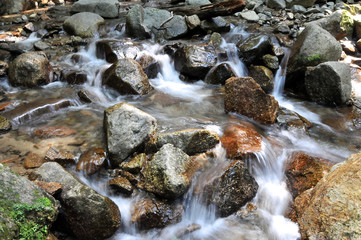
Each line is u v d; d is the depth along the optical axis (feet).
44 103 18.42
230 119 18.10
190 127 16.92
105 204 11.07
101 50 24.97
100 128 16.75
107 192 12.91
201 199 12.67
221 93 21.75
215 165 13.92
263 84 22.62
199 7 29.58
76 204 10.82
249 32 29.86
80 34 28.99
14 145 14.96
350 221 9.41
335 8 35.68
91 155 14.07
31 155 14.11
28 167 13.32
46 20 34.09
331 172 11.75
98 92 20.66
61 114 18.17
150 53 24.82
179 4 37.52
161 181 12.41
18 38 29.27
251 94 17.75
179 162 13.05
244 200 13.05
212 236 12.06
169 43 27.55
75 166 13.87
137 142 14.35
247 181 13.14
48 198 10.12
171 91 22.00
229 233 12.15
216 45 26.37
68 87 21.38
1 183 9.49
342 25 28.37
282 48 26.12
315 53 22.25
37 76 20.84
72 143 15.30
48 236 9.52
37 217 9.35
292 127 17.34
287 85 23.93
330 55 22.44
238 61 25.03
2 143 15.07
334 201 10.12
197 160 13.85
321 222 10.07
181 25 28.84
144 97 20.58
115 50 23.98
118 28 30.63
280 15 34.22
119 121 14.61
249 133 15.90
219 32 29.22
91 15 30.19
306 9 36.04
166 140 14.14
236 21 32.32
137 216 11.84
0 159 13.85
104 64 24.03
